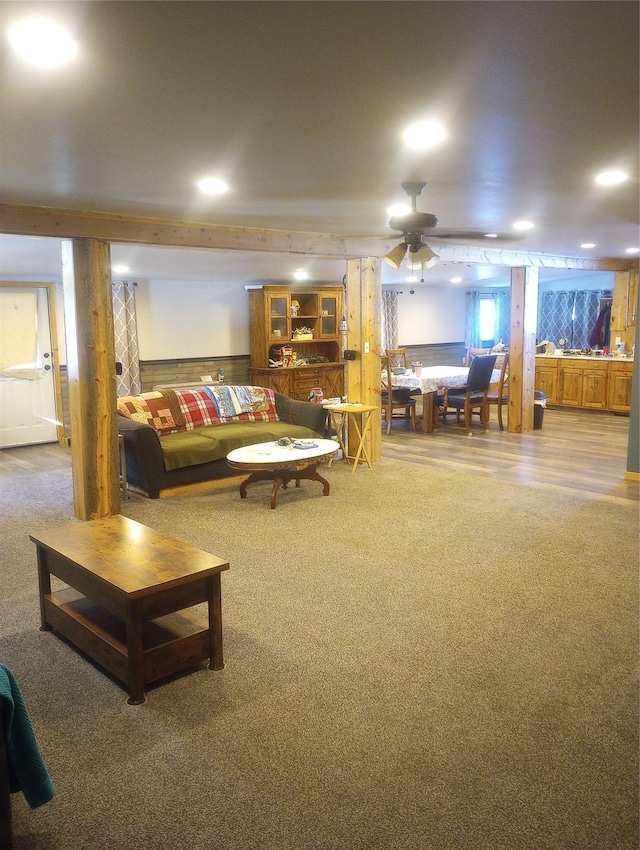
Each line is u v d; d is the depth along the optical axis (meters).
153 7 1.51
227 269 7.74
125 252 5.98
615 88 2.08
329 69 1.91
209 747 2.17
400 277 9.91
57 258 6.07
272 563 3.74
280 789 1.97
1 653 2.81
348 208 4.19
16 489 5.49
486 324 12.55
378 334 6.10
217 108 2.24
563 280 11.34
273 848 1.75
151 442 5.07
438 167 3.11
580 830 1.80
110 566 2.57
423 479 5.60
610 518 4.49
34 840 1.79
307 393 9.77
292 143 2.68
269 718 2.32
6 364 7.14
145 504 4.98
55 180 3.32
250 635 2.92
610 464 6.12
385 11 1.55
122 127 2.44
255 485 5.50
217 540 4.14
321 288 9.85
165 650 2.49
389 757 2.11
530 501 4.91
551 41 1.73
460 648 2.79
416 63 1.87
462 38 1.70
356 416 6.13
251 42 1.72
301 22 1.60
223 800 1.93
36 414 7.40
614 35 1.69
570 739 2.19
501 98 2.16
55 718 2.33
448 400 8.10
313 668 2.64
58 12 1.54
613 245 6.66
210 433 5.76
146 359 8.62
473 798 1.92
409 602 3.23
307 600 3.26
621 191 3.72
